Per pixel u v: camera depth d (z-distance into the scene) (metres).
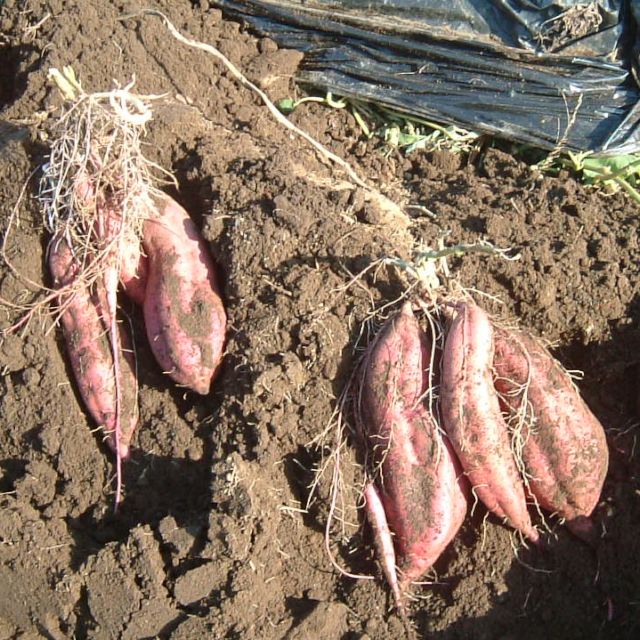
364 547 1.04
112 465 1.09
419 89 1.30
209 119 1.24
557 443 1.01
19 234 1.13
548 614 1.03
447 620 1.02
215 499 1.00
